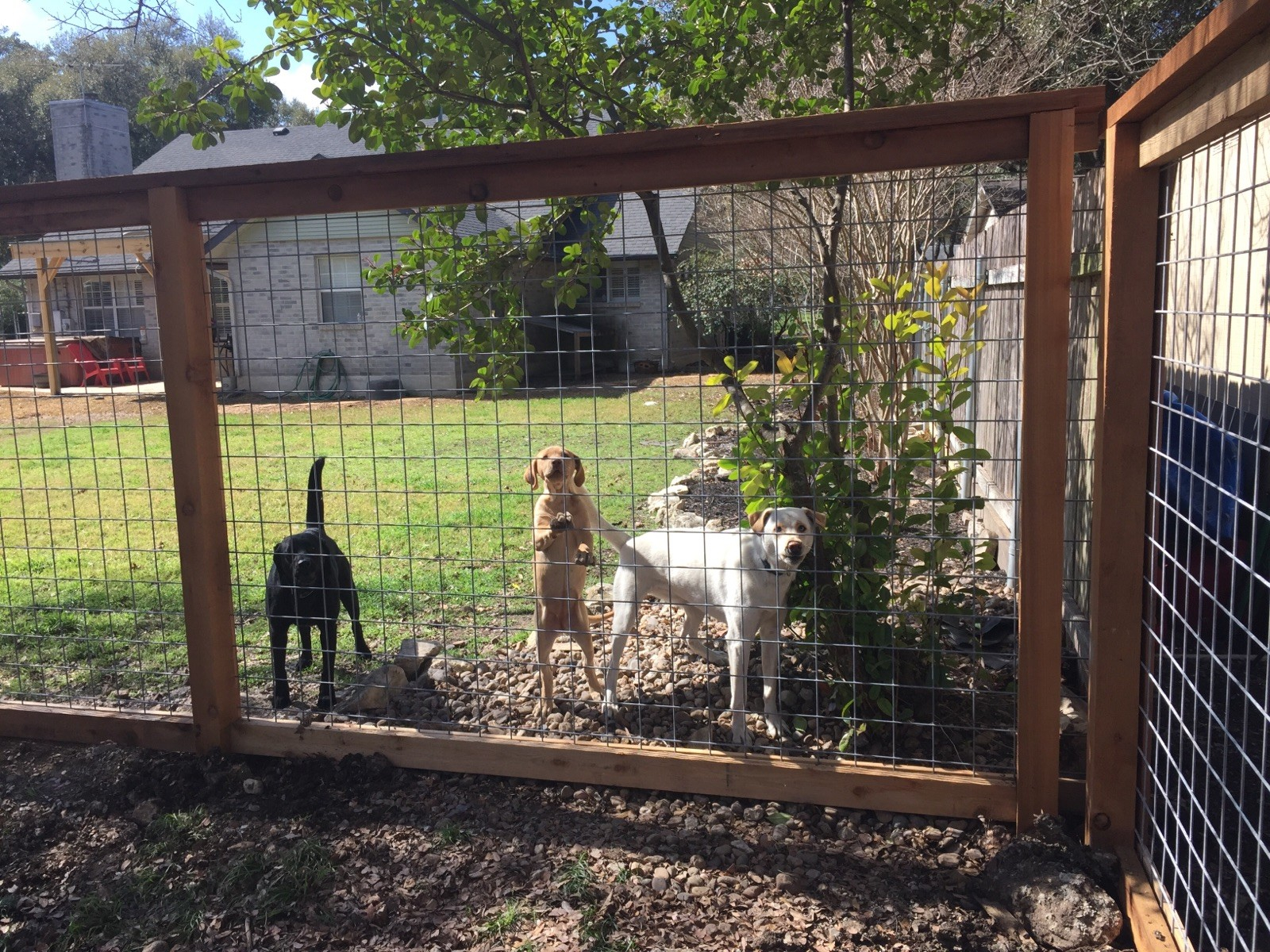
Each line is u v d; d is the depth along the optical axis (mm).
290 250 19438
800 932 2693
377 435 13039
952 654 3936
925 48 5102
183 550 3797
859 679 3812
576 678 4578
